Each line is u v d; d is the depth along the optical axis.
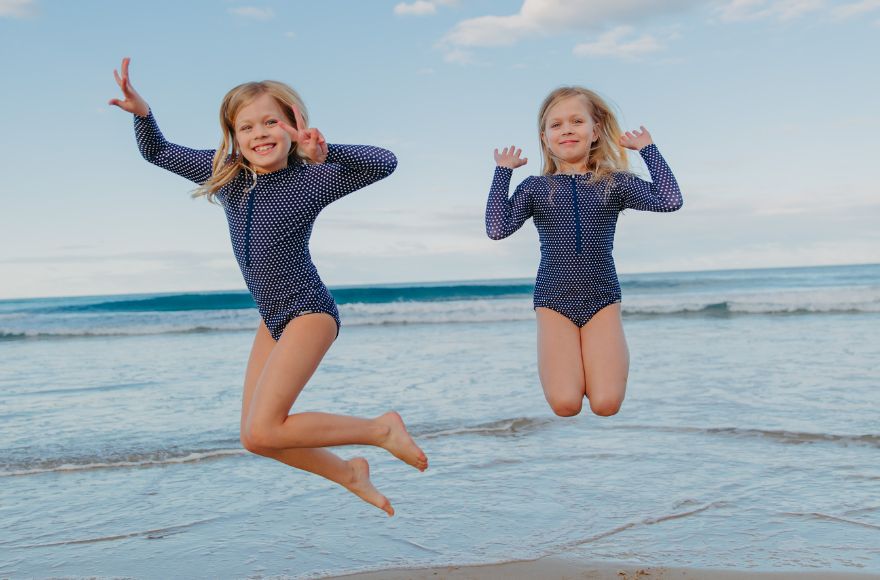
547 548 4.00
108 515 4.71
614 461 5.57
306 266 3.80
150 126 3.90
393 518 4.54
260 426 3.47
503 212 4.62
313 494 5.09
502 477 5.28
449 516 4.54
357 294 30.61
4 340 19.31
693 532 4.17
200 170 3.94
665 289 33.03
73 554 4.07
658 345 12.77
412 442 3.75
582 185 4.67
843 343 12.33
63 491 5.21
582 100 4.81
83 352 15.10
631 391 8.17
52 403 8.41
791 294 22.36
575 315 4.59
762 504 4.59
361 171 3.77
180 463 5.88
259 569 3.83
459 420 6.99
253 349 3.93
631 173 4.72
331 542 4.19
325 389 8.76
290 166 3.87
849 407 7.08
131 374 10.96
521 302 24.14
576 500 4.75
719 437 6.14
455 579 3.65
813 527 4.20
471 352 12.59
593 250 4.58
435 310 22.06
